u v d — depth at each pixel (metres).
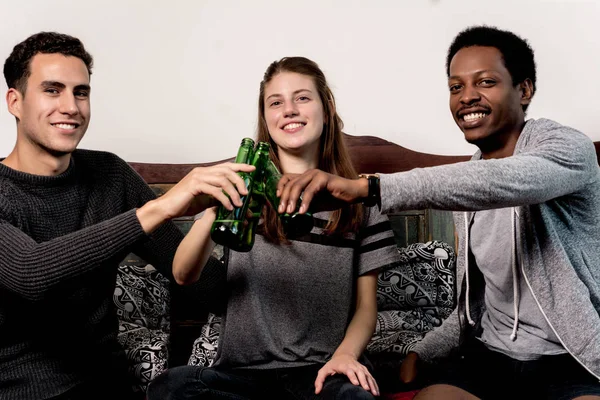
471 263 1.38
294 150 1.46
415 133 2.46
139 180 1.53
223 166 0.93
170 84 2.36
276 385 1.29
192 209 1.02
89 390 1.31
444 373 1.32
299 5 2.40
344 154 1.54
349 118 2.44
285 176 0.92
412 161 2.34
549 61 2.41
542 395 1.18
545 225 1.19
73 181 1.38
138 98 2.34
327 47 2.42
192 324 2.21
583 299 1.15
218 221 0.91
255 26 2.39
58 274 1.00
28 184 1.30
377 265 1.42
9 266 1.04
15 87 1.32
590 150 1.14
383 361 1.76
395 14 2.43
